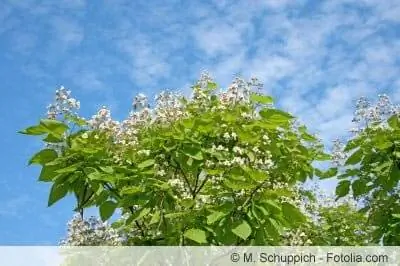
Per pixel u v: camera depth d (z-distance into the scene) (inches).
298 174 419.2
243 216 338.0
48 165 344.5
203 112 413.4
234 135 377.1
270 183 375.9
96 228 426.3
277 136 414.9
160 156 388.2
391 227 461.1
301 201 501.4
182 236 360.5
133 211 407.8
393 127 428.1
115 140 394.6
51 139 349.4
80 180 351.6
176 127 379.9
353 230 551.2
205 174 400.2
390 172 426.3
